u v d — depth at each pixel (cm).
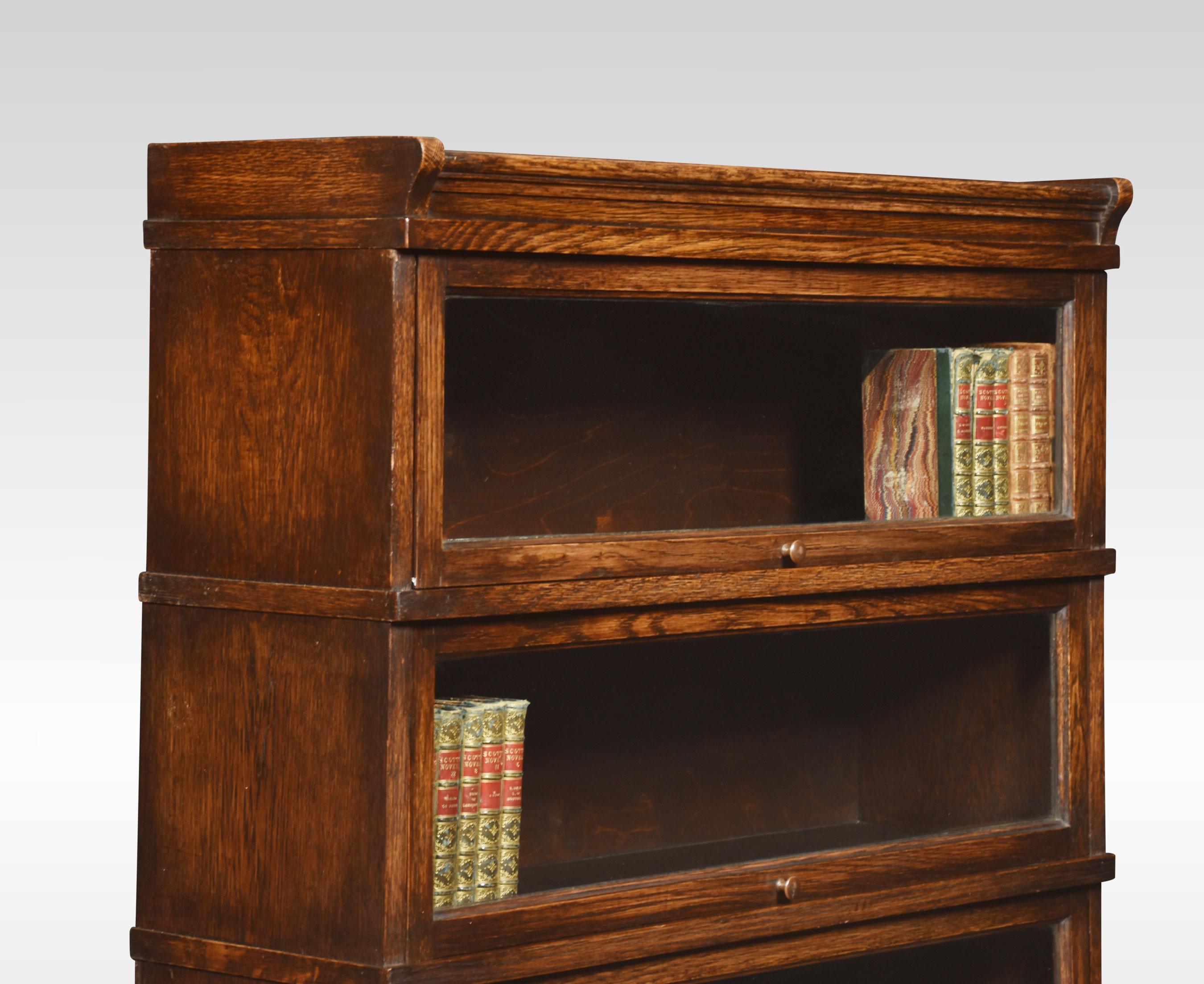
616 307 417
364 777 377
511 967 391
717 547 418
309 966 383
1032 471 472
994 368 466
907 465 466
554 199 391
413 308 374
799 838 469
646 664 447
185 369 399
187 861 401
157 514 404
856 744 489
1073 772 475
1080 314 473
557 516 423
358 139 375
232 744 394
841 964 466
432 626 380
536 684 428
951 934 459
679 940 416
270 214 387
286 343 385
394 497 373
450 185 376
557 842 443
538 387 416
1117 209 472
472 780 395
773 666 468
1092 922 482
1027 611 467
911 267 444
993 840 463
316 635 383
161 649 404
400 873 376
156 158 401
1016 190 454
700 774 465
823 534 433
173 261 399
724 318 435
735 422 452
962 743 481
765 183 415
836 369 458
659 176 401
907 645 479
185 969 401
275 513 388
